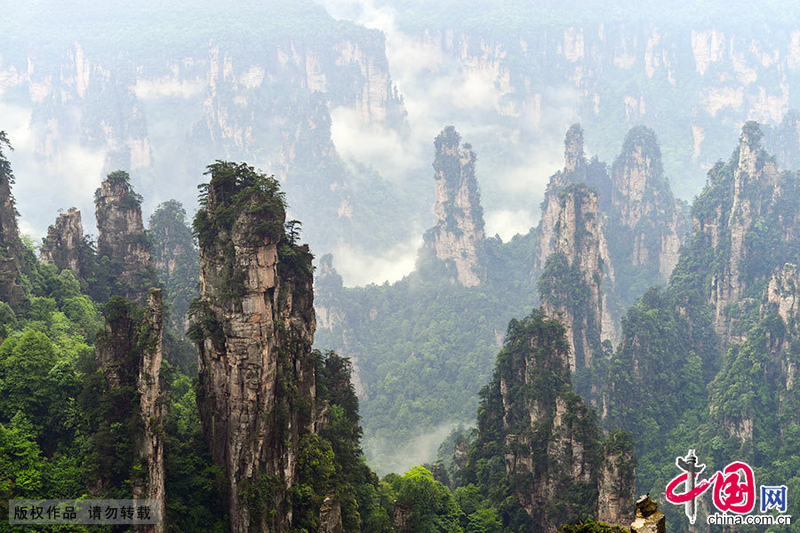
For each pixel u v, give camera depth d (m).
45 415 121.38
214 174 124.12
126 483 110.94
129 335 117.94
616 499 149.12
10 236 167.38
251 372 116.50
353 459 142.88
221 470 117.12
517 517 167.88
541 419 186.38
